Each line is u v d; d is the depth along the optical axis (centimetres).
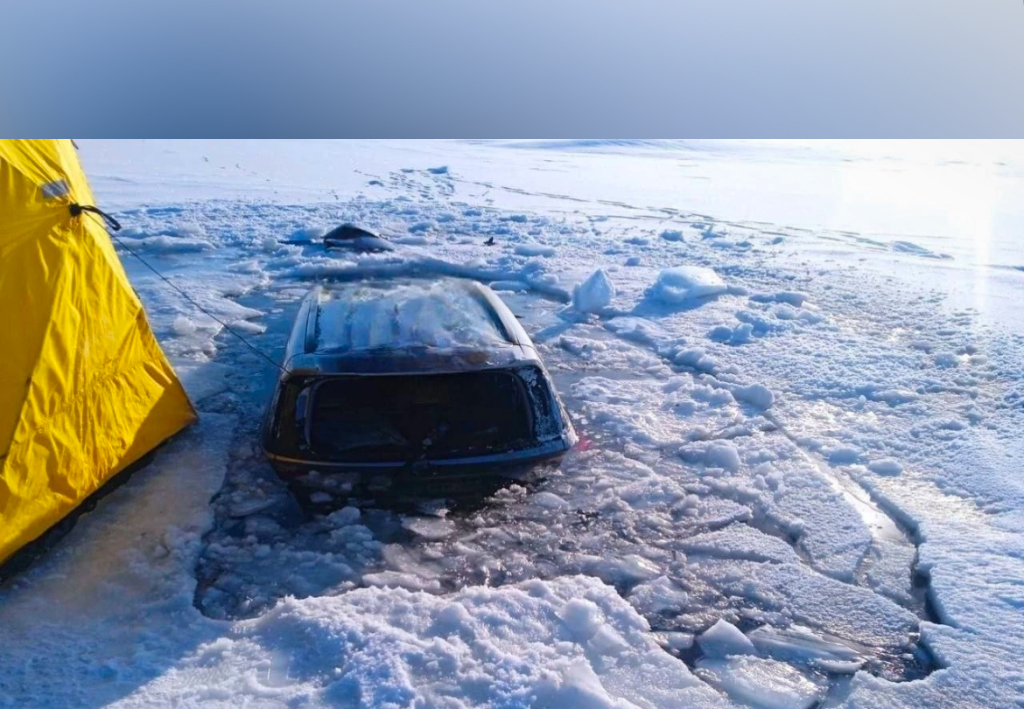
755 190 2434
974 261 1206
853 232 1530
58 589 362
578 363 701
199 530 412
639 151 4691
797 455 525
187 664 316
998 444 532
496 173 2756
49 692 298
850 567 405
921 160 4291
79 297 425
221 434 525
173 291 896
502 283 998
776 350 729
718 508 457
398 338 454
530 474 468
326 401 453
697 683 318
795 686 322
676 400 615
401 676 304
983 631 350
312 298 546
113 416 450
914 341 758
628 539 422
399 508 436
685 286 940
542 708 298
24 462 375
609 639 335
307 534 414
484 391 461
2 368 371
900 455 525
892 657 341
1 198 386
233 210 1503
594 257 1184
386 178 2361
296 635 331
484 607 350
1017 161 4278
